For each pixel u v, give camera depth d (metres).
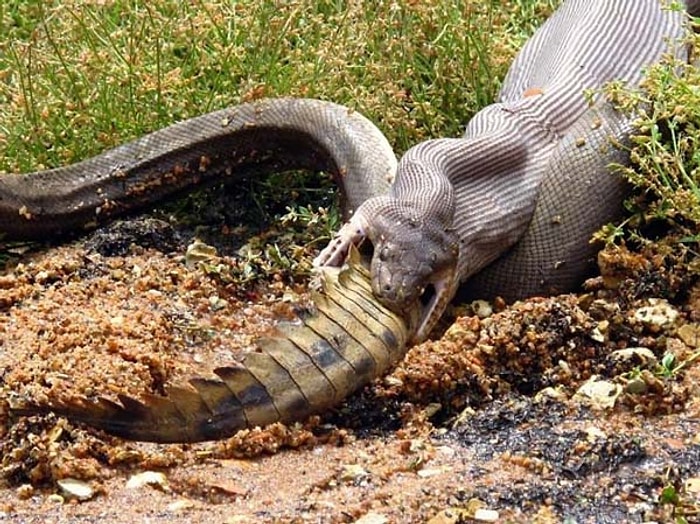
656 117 12.08
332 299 10.67
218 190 14.41
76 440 9.70
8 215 13.38
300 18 15.28
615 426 10.15
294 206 13.95
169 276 12.62
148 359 10.81
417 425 10.42
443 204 11.86
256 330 11.88
